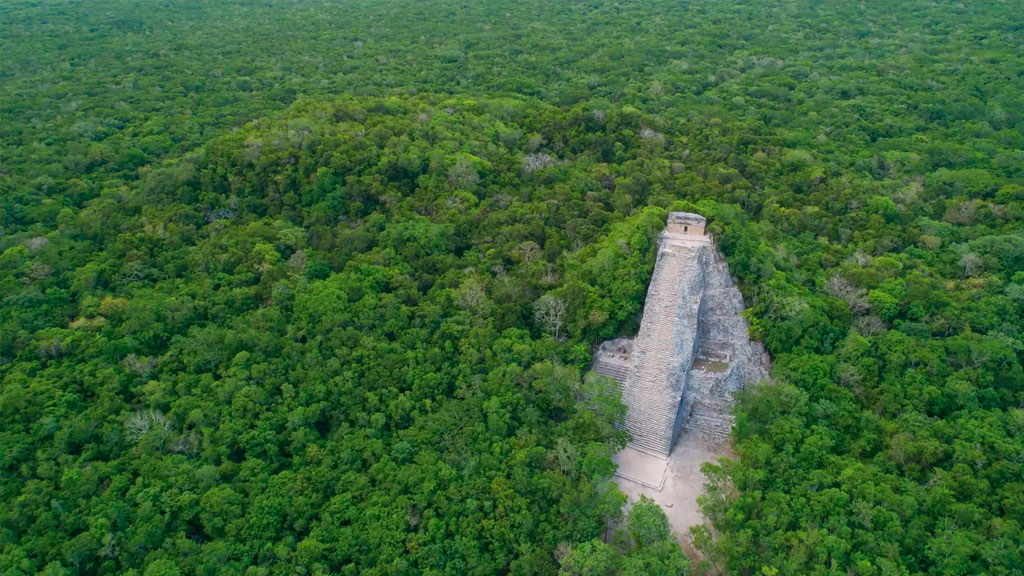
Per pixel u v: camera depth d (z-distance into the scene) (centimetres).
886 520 5353
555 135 11156
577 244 8262
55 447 5872
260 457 6109
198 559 5181
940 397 6506
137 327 7088
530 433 6278
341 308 7319
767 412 6303
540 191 9419
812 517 5469
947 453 6019
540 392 6650
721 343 7175
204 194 9338
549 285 7669
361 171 9375
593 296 7206
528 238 8488
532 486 5744
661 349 6812
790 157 10469
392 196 9075
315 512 5656
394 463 5994
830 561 5147
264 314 7250
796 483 5775
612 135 10906
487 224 8694
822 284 7731
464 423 6334
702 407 6825
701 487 6238
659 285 7162
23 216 8994
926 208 9519
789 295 7188
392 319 7250
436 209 9025
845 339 7056
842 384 6719
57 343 6838
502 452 6075
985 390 6606
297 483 5794
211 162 9706
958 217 9331
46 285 7706
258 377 6656
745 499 5559
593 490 5697
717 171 9794
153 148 10838
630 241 7569
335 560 5306
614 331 7231
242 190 9394
